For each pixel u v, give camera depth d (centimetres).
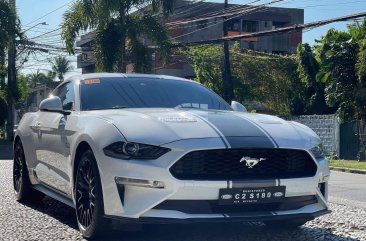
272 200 489
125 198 475
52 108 613
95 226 503
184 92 655
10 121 3123
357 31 2375
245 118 541
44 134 652
